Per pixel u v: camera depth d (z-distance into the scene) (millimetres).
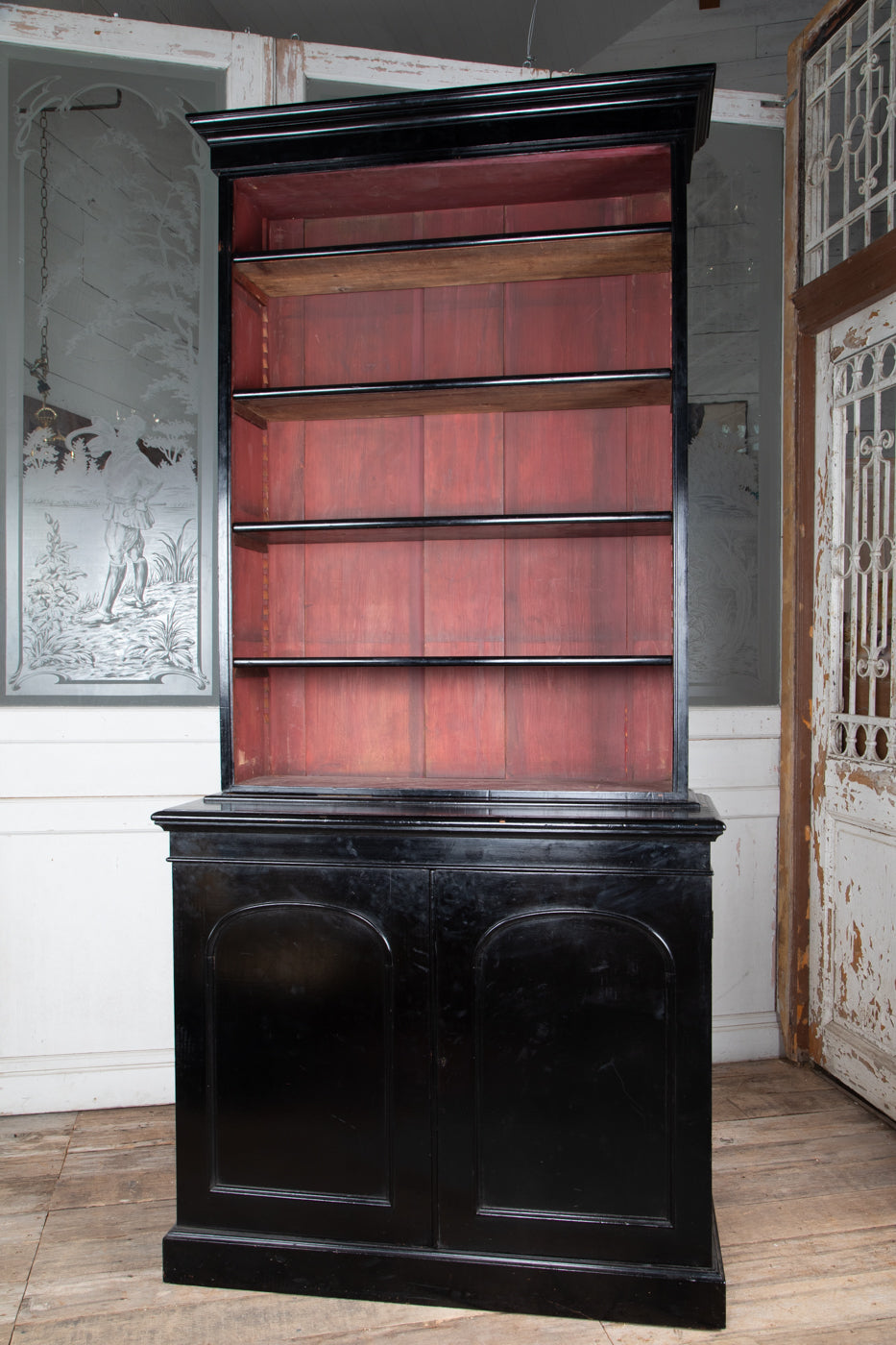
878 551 2564
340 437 2377
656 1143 1768
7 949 2672
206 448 2752
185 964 1896
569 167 2010
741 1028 2953
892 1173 2254
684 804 1895
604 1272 1750
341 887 1849
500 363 2307
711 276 2939
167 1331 1720
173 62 2709
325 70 2770
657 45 3811
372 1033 1845
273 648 2402
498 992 1809
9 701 2684
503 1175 1807
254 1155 1882
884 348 2498
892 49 2453
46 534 2691
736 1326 1718
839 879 2754
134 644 2734
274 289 2307
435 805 1947
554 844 1785
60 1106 2676
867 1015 2615
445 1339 1699
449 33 3840
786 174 2910
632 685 2262
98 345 2703
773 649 2975
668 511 1947
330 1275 1834
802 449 2854
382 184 2105
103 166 2693
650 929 1765
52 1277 1883
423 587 2359
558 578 2309
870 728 2594
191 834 1885
